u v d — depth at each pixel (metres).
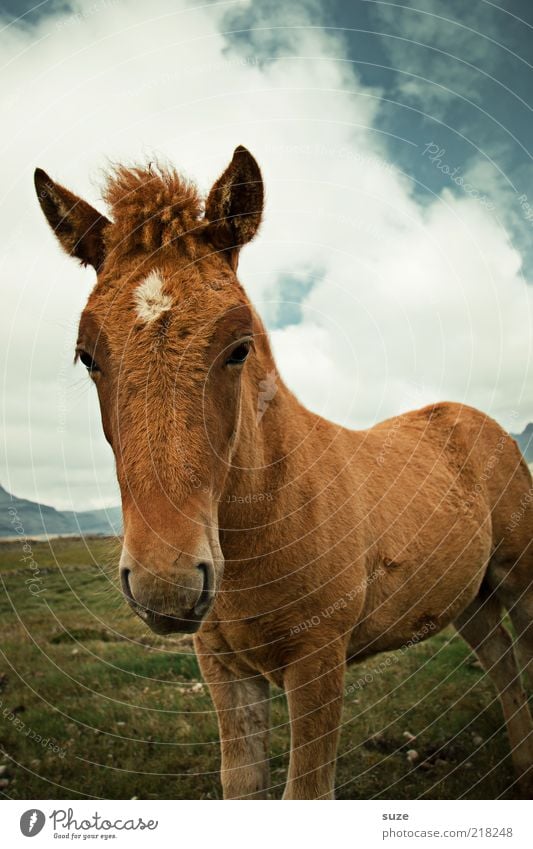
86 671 5.22
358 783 3.79
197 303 2.06
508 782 3.76
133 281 2.11
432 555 3.60
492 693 4.63
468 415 4.48
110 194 2.47
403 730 4.26
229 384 2.17
